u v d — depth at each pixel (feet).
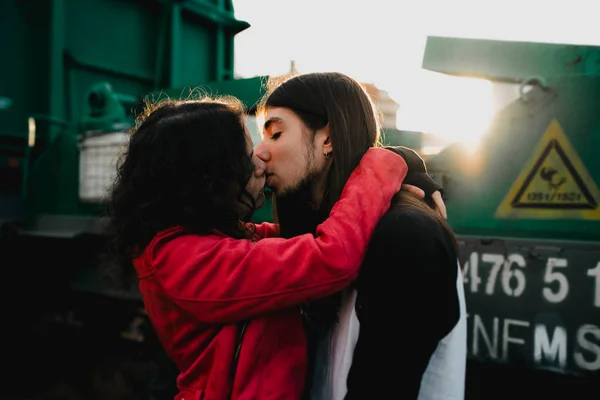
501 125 5.82
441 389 2.50
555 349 5.25
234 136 3.03
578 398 5.50
